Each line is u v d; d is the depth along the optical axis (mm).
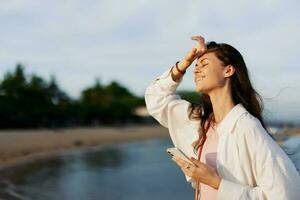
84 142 48062
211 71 2244
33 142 42656
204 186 2244
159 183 17453
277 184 1930
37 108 77188
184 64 2430
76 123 88625
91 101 103812
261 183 1985
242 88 2244
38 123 75375
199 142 2348
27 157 29703
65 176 20156
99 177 19828
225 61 2232
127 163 27469
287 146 2654
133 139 60062
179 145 2553
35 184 17109
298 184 1945
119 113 102750
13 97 76375
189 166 2080
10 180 18328
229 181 2014
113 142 52531
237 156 2068
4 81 79625
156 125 112312
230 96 2258
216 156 2225
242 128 2078
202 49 2289
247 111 2170
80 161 28938
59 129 75562
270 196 1937
